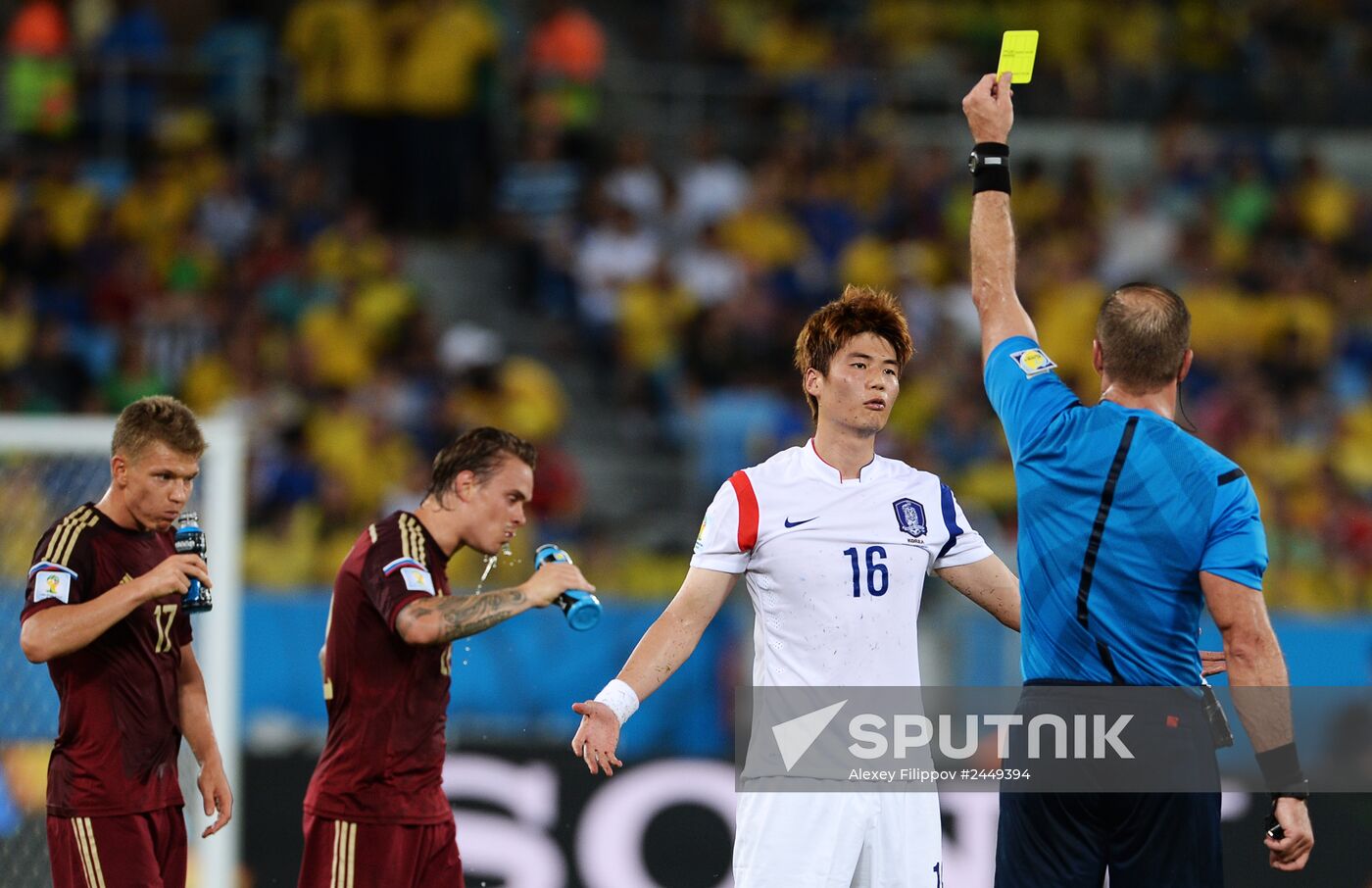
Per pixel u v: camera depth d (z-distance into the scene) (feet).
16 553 85.15
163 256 173.78
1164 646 49.37
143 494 55.62
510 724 110.01
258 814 88.17
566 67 187.73
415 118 176.76
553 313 175.73
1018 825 50.34
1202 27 223.71
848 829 51.83
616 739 51.16
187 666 59.00
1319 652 114.52
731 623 109.19
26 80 187.11
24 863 81.15
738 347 166.09
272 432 149.59
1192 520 48.78
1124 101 213.46
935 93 204.95
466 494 56.59
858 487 53.26
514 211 182.91
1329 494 155.84
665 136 200.44
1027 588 51.01
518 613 53.11
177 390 159.74
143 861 55.72
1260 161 204.44
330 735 56.49
